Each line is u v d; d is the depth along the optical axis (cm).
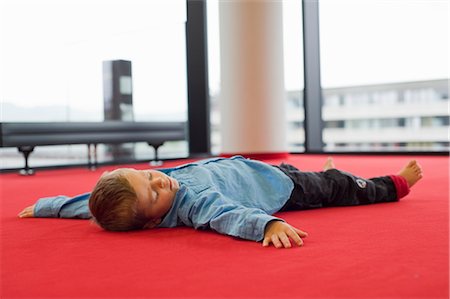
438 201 226
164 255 138
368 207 213
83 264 131
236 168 198
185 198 177
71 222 196
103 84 626
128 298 104
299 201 207
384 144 625
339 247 141
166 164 582
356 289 105
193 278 115
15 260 138
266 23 534
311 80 638
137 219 171
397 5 597
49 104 595
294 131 672
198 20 656
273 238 143
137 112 646
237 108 540
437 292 102
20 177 451
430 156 564
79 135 516
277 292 104
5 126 470
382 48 609
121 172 174
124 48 636
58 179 419
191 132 673
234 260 130
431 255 130
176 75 666
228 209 164
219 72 554
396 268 119
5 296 108
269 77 538
